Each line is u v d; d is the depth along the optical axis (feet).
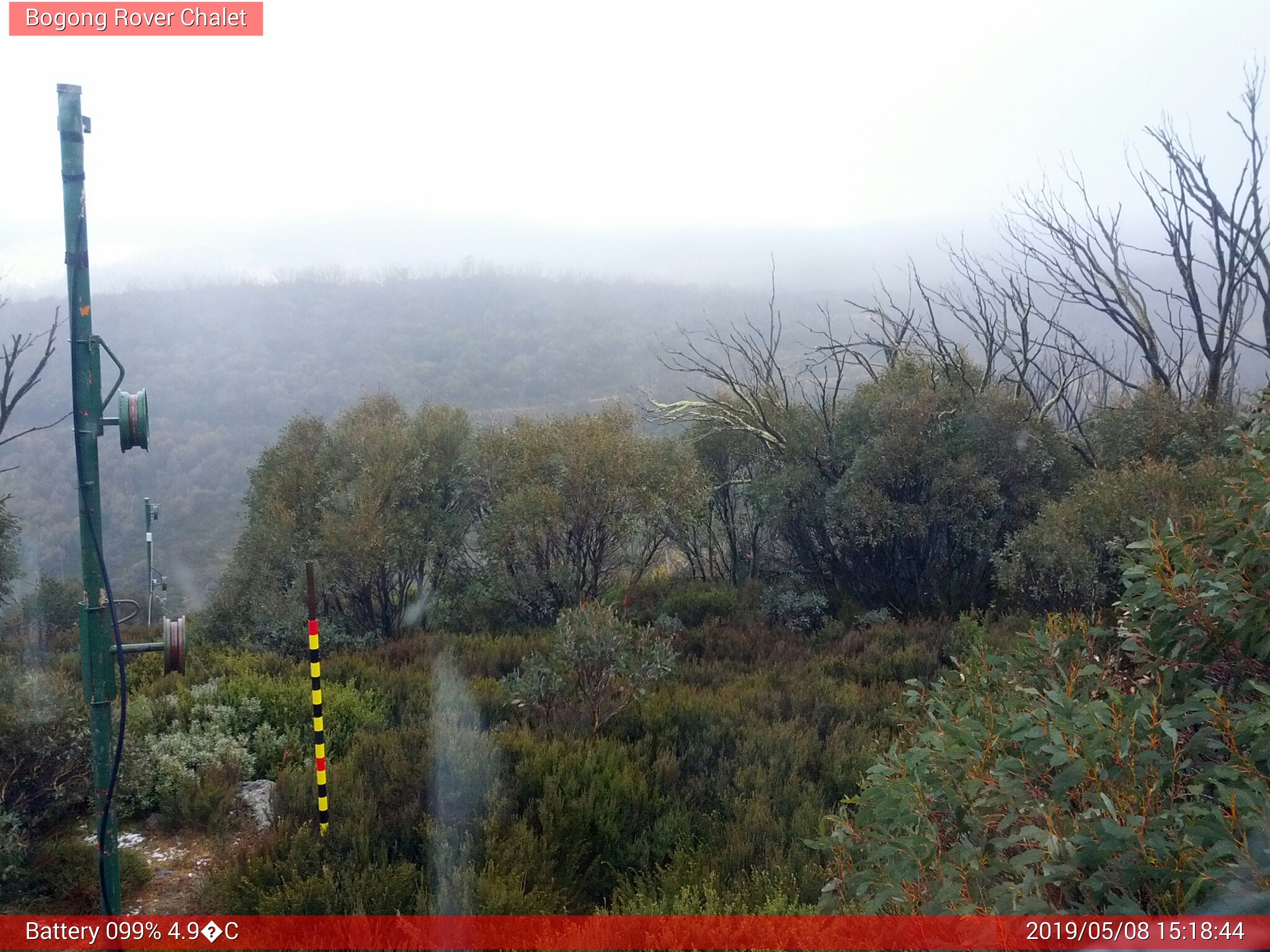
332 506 39.45
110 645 13.20
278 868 15.11
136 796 18.88
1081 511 28.14
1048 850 8.57
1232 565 10.61
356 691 26.45
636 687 22.53
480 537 39.22
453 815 17.24
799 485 39.19
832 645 33.71
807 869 14.25
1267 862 7.83
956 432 36.70
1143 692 9.71
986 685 13.70
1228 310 35.55
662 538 40.78
